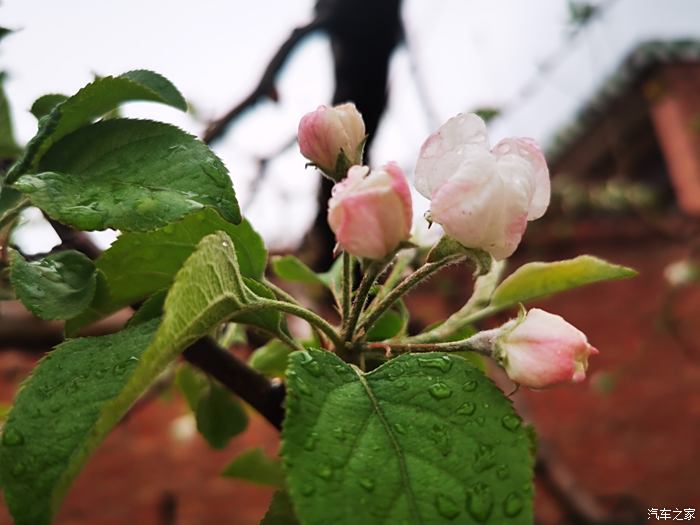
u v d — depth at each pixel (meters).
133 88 0.12
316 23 0.36
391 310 0.17
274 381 0.14
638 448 0.76
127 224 0.10
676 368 0.77
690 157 1.01
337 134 0.14
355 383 0.10
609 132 1.14
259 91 0.35
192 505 0.70
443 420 0.10
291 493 0.09
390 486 0.09
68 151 0.12
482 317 0.16
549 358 0.12
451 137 0.13
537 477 0.48
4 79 0.18
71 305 0.12
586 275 0.16
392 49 0.39
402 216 0.12
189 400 0.21
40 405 0.10
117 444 0.70
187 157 0.11
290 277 0.20
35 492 0.09
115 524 0.69
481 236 0.12
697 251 0.77
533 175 0.12
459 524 0.09
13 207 0.13
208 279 0.10
